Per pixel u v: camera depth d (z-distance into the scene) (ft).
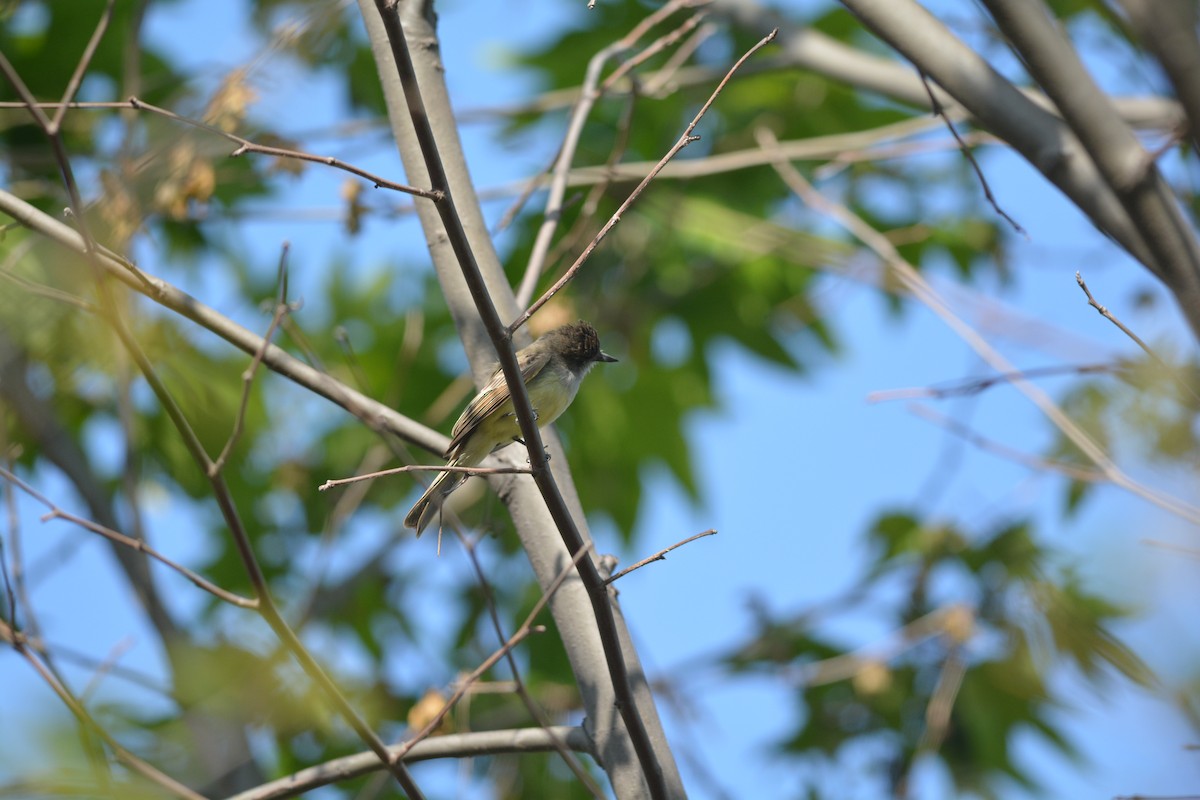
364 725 24.58
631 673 25.57
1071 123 20.61
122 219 30.01
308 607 38.45
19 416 39.11
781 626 43.50
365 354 46.80
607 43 47.39
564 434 48.85
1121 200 20.45
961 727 40.88
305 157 19.93
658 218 47.34
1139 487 23.24
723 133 49.01
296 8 31.40
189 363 39.93
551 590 25.44
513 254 47.83
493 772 42.57
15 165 40.32
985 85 23.84
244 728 33.83
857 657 41.75
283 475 45.91
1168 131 29.17
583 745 24.80
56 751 22.62
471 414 29.66
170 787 24.11
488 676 44.73
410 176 29.17
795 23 37.55
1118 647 31.73
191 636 38.63
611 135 48.29
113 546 39.29
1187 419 23.54
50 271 33.73
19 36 40.78
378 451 43.29
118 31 41.11
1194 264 20.08
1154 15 17.29
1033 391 26.18
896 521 43.11
